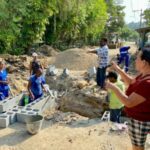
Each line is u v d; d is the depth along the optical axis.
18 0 21.19
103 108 9.91
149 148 5.58
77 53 20.94
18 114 7.04
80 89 11.05
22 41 24.70
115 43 47.56
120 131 6.48
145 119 3.32
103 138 6.13
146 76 3.23
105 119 7.42
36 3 24.84
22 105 8.92
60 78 13.45
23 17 24.25
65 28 32.72
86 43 43.03
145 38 27.44
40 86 8.67
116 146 5.78
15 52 23.91
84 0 34.50
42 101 8.38
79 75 14.73
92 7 39.16
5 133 6.37
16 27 21.88
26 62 17.58
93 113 9.88
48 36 30.92
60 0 29.06
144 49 3.32
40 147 5.73
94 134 6.34
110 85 3.25
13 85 11.91
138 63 3.35
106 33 63.16
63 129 6.62
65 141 5.99
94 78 13.52
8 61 17.09
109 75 6.80
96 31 43.59
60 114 7.76
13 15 20.98
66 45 35.19
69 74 14.22
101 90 10.91
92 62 20.23
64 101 10.34
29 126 6.20
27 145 5.80
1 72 8.70
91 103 10.12
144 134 3.46
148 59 3.23
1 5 19.44
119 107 7.41
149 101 3.18
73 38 36.16
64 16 30.28
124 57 15.90
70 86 12.38
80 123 7.04
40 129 6.50
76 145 5.82
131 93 3.25
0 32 20.78
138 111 3.31
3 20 20.31
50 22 30.34
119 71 3.96
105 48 10.67
